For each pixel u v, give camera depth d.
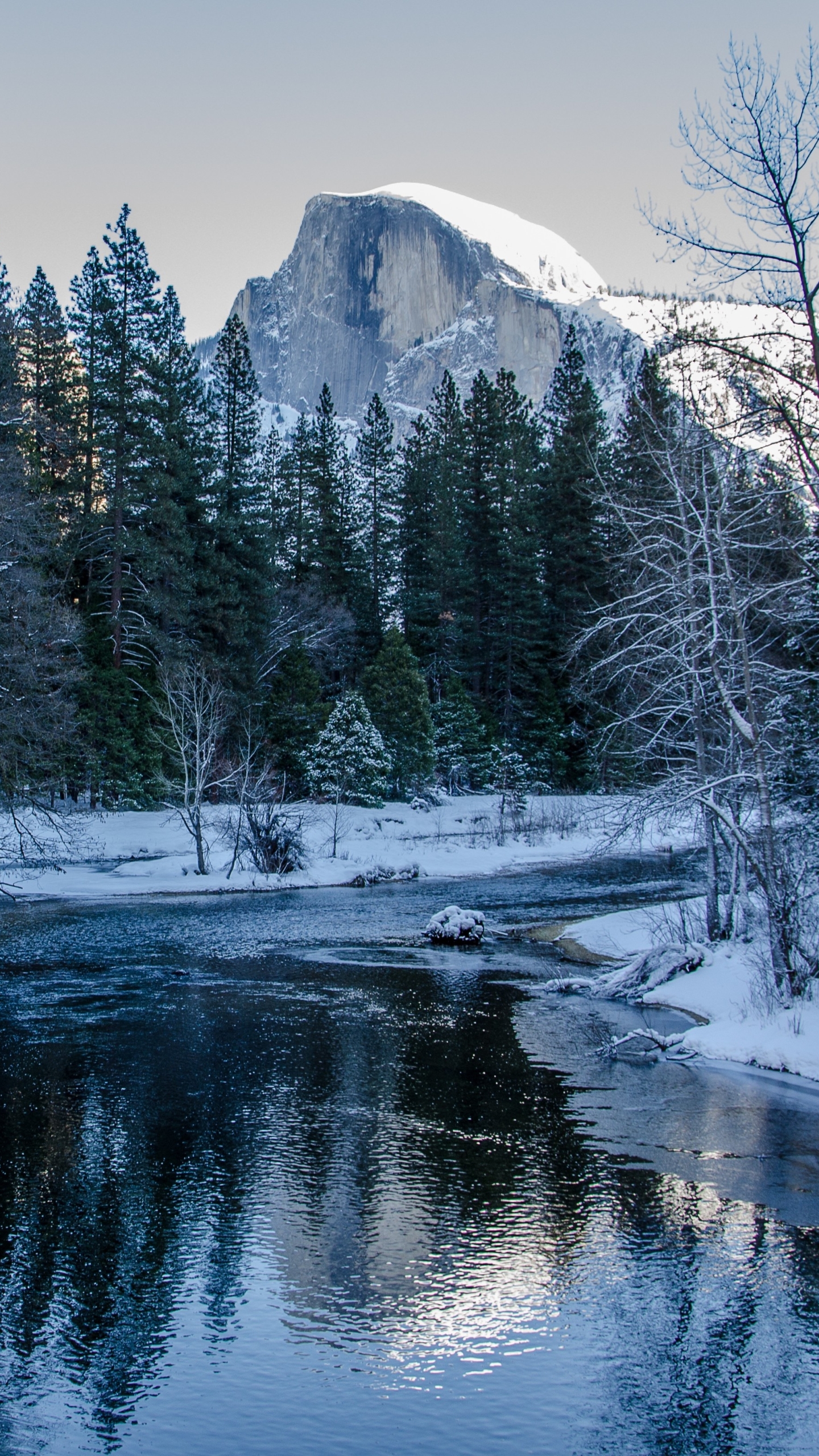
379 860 45.00
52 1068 15.38
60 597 49.97
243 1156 11.84
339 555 73.88
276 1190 10.84
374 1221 10.09
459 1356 7.82
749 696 16.23
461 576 71.25
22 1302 8.60
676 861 47.19
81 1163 11.59
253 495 62.75
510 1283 8.90
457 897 36.41
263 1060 15.88
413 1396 7.32
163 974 22.80
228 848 44.84
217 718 47.12
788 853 17.27
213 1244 9.62
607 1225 10.03
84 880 39.06
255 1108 13.55
